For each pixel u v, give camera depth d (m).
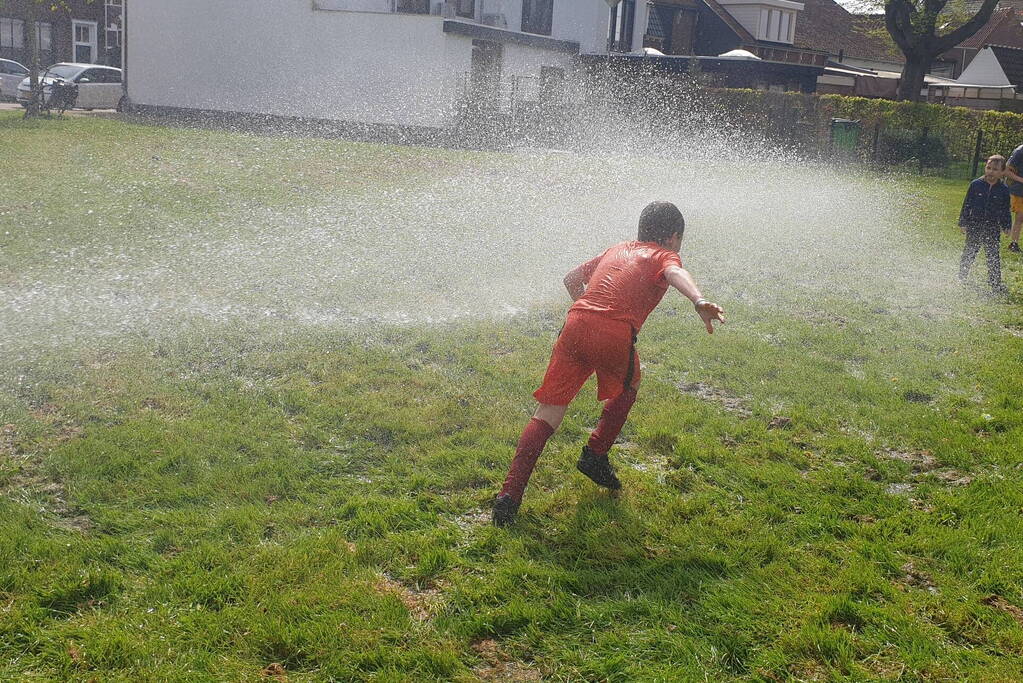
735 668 2.98
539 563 3.57
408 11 26.77
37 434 4.51
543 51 28.17
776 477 4.40
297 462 4.36
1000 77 42.56
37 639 2.94
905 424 5.16
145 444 4.43
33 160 14.45
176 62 26.73
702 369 6.08
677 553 3.67
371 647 3.00
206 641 2.97
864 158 24.97
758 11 36.66
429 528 3.82
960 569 3.57
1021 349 6.82
